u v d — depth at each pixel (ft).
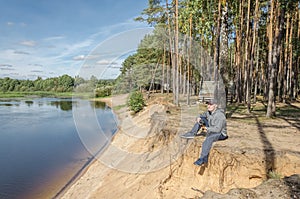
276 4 34.65
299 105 47.52
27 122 77.36
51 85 258.57
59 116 89.81
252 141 16.99
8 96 221.05
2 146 47.96
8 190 28.19
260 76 80.12
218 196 11.59
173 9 39.50
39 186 28.91
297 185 11.82
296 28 55.01
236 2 44.52
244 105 46.42
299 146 15.69
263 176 13.97
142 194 18.78
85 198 23.02
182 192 16.46
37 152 43.19
